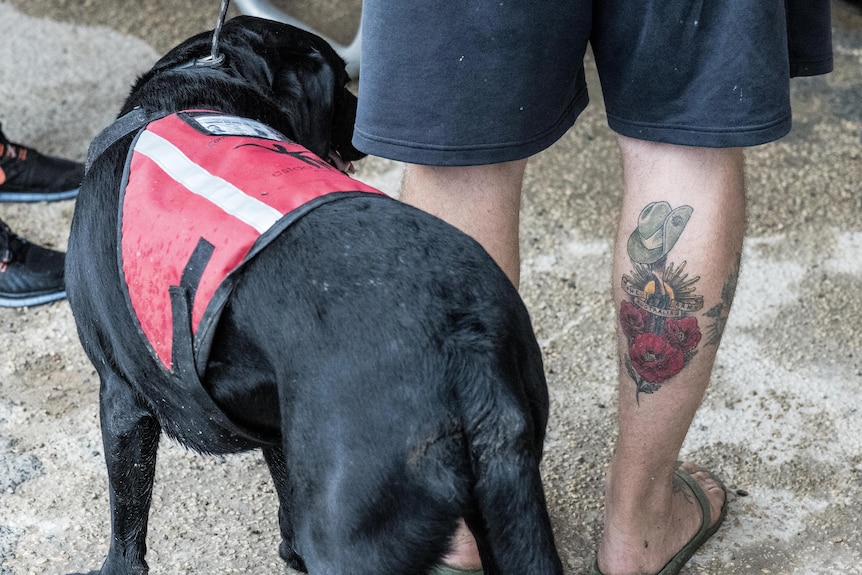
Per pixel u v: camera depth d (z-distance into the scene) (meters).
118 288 1.69
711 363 1.91
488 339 1.45
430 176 1.88
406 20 1.68
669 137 1.75
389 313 1.45
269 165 1.66
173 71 1.95
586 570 2.21
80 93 3.95
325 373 1.45
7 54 4.17
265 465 2.50
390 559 1.46
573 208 3.37
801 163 3.54
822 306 2.93
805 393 2.64
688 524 2.19
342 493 1.43
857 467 2.42
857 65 4.04
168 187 1.65
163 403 1.73
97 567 2.22
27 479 2.45
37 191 3.40
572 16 1.68
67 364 2.81
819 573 2.17
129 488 1.85
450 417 1.42
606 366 2.76
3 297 3.00
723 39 1.64
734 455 2.47
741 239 1.85
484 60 1.68
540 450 1.59
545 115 1.78
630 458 2.01
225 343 1.56
